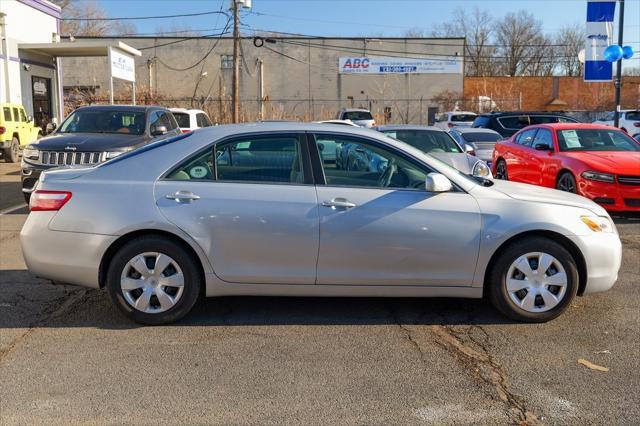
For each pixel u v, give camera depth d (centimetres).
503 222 463
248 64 4888
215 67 4872
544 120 1800
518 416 336
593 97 5038
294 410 343
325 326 477
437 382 378
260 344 440
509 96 5116
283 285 468
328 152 474
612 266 481
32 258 468
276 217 455
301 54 4897
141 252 462
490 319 492
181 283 466
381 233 458
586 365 403
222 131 481
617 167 898
